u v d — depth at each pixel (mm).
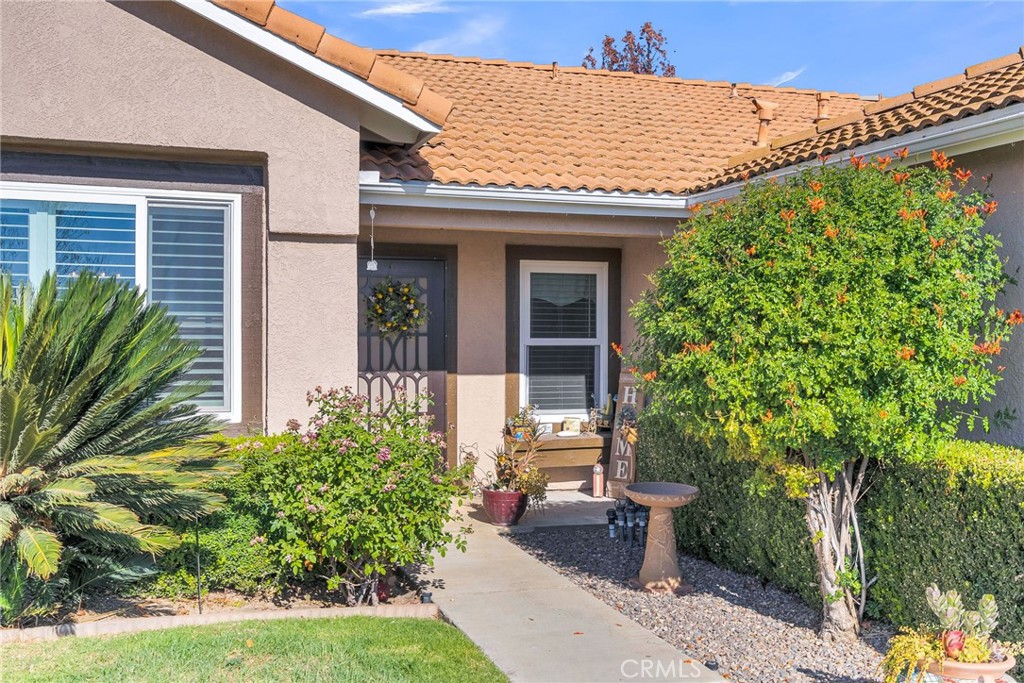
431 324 10938
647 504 7395
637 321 7387
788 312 5613
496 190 8758
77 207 7281
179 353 6504
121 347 6324
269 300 7590
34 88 6895
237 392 7637
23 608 6020
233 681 5094
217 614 6438
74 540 6434
